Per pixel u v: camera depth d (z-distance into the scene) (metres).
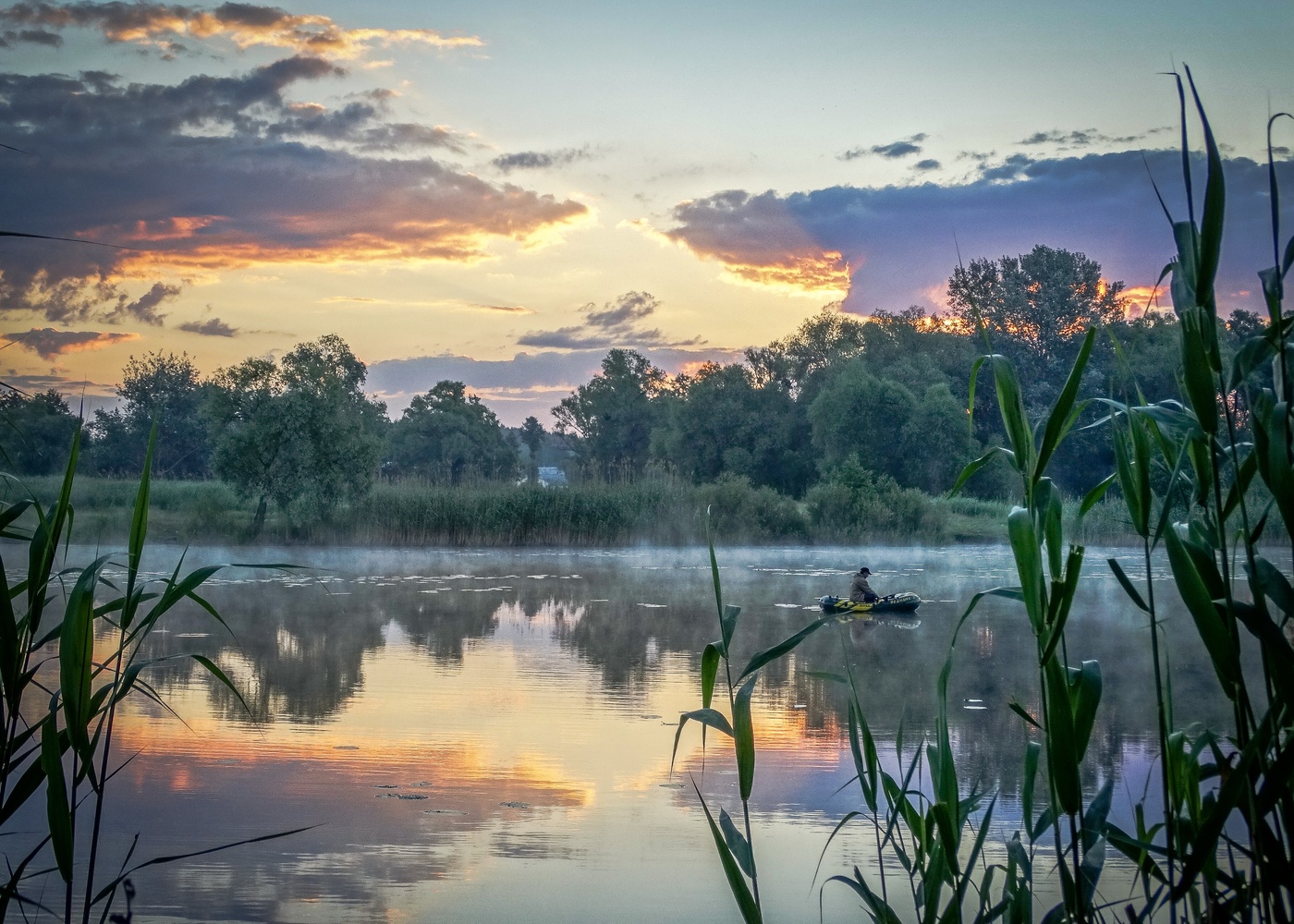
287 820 6.72
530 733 9.17
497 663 12.88
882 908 3.50
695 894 5.55
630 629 16.03
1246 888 2.74
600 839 6.42
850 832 6.57
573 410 94.06
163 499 33.53
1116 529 33.66
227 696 10.64
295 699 10.54
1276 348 2.50
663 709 10.22
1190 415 2.72
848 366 54.91
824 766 8.09
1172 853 2.88
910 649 14.29
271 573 24.47
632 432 89.69
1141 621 17.69
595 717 9.82
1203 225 2.50
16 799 2.97
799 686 11.47
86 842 6.23
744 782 3.23
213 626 15.84
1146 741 8.69
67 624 2.88
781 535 35.75
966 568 28.48
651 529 33.84
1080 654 13.88
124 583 20.50
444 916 5.21
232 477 29.84
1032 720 2.89
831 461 53.34
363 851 6.14
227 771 7.84
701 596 20.81
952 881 3.32
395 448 95.12
